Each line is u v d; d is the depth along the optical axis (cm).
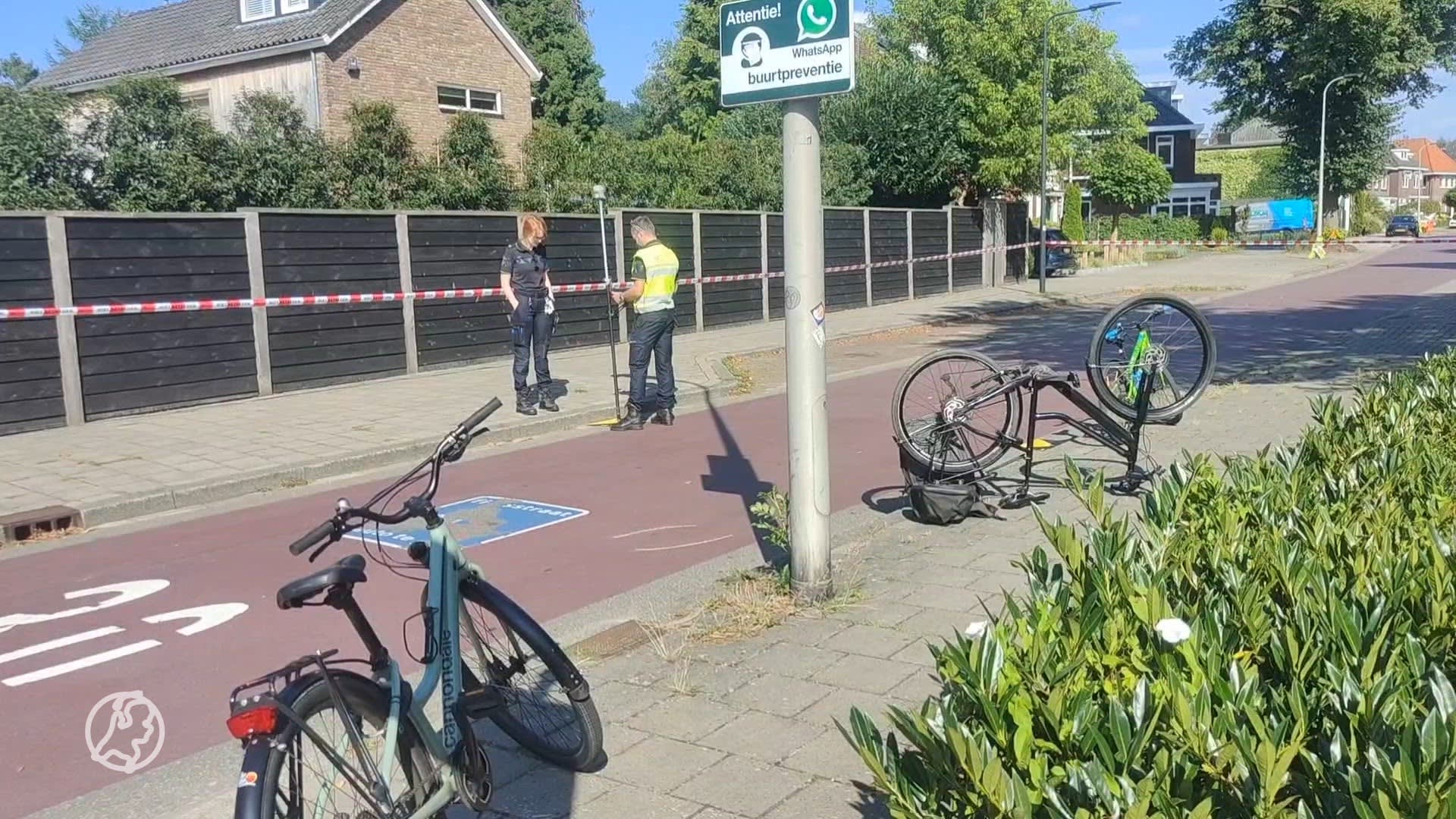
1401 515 389
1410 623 271
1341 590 296
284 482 871
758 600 527
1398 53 4812
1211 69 5266
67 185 1538
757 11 481
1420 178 11031
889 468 856
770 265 2053
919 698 420
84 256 1082
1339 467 461
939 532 652
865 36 3562
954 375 689
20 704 465
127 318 1111
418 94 2567
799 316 503
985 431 688
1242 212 5791
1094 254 3853
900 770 241
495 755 391
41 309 1045
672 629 500
